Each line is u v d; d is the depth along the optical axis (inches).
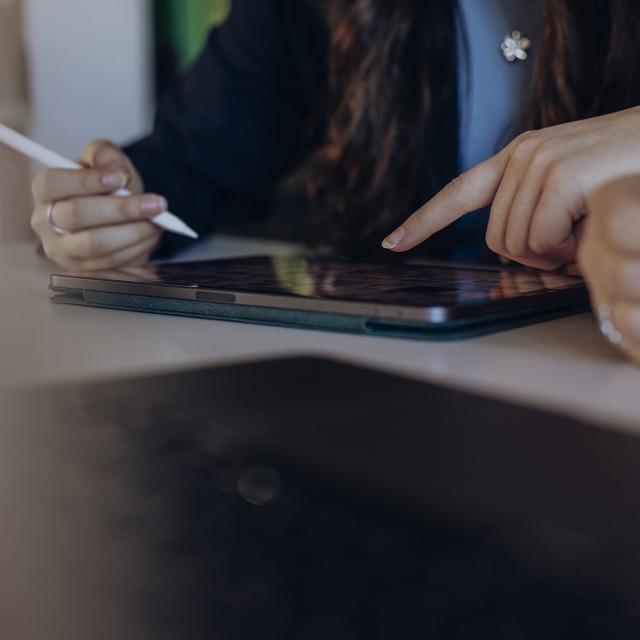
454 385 10.4
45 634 8.1
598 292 12.7
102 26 79.4
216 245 40.6
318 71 44.9
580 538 5.0
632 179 13.0
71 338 15.4
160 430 7.8
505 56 36.9
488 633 4.9
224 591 6.5
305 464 6.6
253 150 45.1
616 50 30.9
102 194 28.5
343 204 39.4
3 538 8.3
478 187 21.3
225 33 46.2
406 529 5.4
